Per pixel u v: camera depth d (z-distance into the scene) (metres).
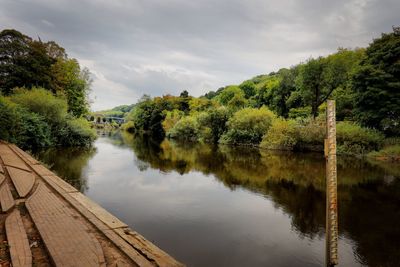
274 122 33.78
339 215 9.45
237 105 49.50
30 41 35.12
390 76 26.36
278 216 9.38
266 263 6.32
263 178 15.44
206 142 44.06
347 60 35.62
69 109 37.78
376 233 7.98
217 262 6.28
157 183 13.66
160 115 68.88
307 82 37.12
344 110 35.09
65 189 6.98
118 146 32.22
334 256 4.29
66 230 4.30
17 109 21.75
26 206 5.48
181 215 9.22
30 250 3.56
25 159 11.82
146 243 3.98
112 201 10.42
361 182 14.52
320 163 21.11
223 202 10.81
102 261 3.32
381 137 26.16
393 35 28.42
